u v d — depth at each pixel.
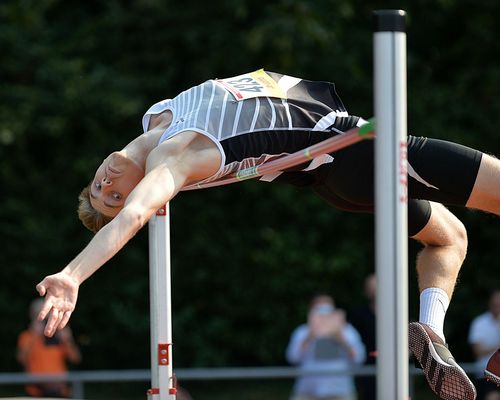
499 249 33.56
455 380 8.01
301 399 21.08
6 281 32.84
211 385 25.34
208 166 7.84
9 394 24.58
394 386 5.80
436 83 34.06
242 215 33.69
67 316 6.57
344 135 6.43
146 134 8.27
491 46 33.53
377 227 5.85
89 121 32.22
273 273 33.53
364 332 21.42
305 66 32.09
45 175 33.03
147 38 33.34
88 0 34.69
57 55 32.69
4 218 32.69
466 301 33.75
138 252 33.53
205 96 8.19
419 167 8.34
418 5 33.78
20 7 32.84
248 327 34.09
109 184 8.20
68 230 33.06
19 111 31.52
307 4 31.47
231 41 32.34
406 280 5.86
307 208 33.44
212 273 33.59
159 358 8.24
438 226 9.07
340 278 33.72
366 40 33.19
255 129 8.09
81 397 18.66
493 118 32.91
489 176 8.30
